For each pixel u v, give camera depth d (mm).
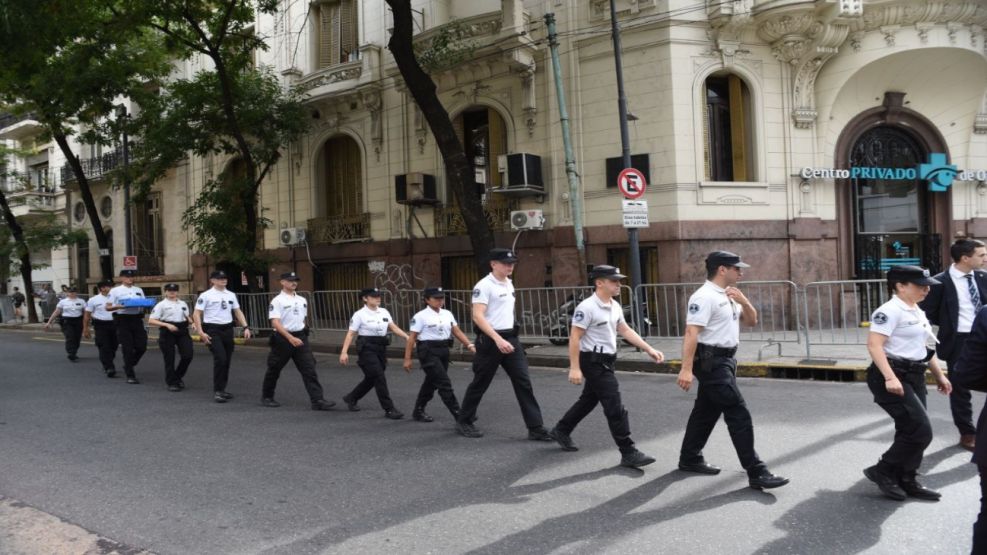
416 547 3766
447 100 15758
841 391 8016
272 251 18953
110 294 10297
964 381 2885
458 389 9016
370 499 4590
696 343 4664
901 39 12836
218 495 4727
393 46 11289
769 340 9891
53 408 8062
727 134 13922
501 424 6793
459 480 4965
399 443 6109
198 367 11812
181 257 22516
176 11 14477
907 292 4336
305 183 18562
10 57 10141
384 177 16938
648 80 13344
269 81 16547
